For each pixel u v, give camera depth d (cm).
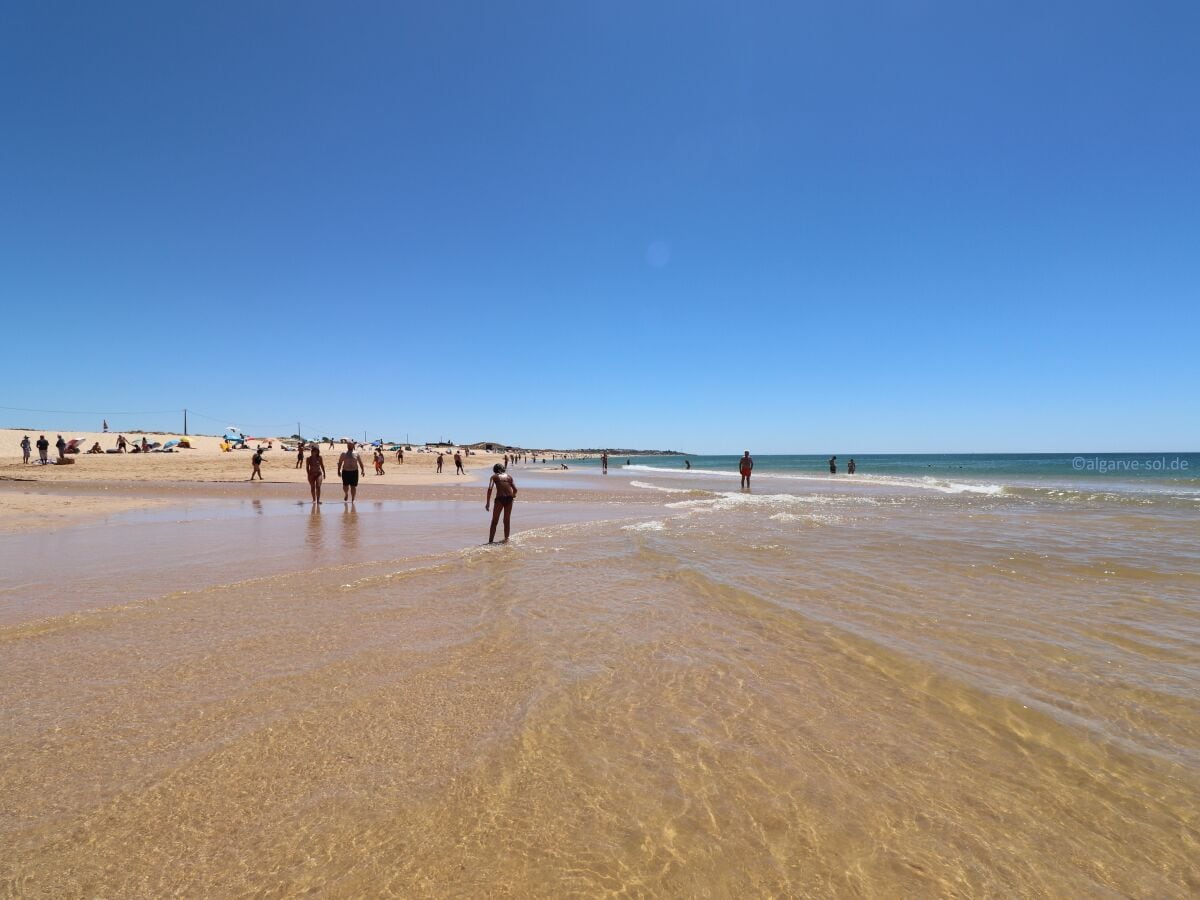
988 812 311
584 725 398
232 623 611
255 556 977
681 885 258
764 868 269
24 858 267
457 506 1955
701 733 390
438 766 346
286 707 420
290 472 4094
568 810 308
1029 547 1100
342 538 1185
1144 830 297
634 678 479
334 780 330
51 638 561
